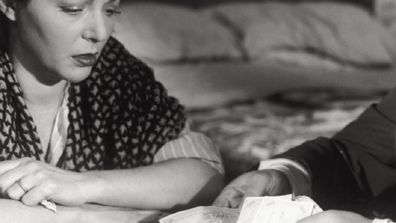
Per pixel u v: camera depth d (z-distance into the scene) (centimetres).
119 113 124
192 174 121
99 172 112
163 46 446
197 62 456
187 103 373
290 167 123
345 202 130
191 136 130
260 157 264
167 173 118
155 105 126
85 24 103
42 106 119
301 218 93
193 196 120
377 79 456
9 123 114
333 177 129
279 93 388
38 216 101
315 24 518
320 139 137
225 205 113
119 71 125
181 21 468
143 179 115
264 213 94
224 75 415
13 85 114
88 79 122
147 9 468
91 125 122
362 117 137
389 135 131
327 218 90
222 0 529
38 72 115
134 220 110
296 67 475
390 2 579
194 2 518
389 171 130
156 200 115
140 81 127
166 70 418
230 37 479
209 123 323
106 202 110
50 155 121
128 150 125
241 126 313
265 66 446
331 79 439
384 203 130
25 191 102
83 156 122
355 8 554
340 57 511
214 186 123
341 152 133
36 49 107
